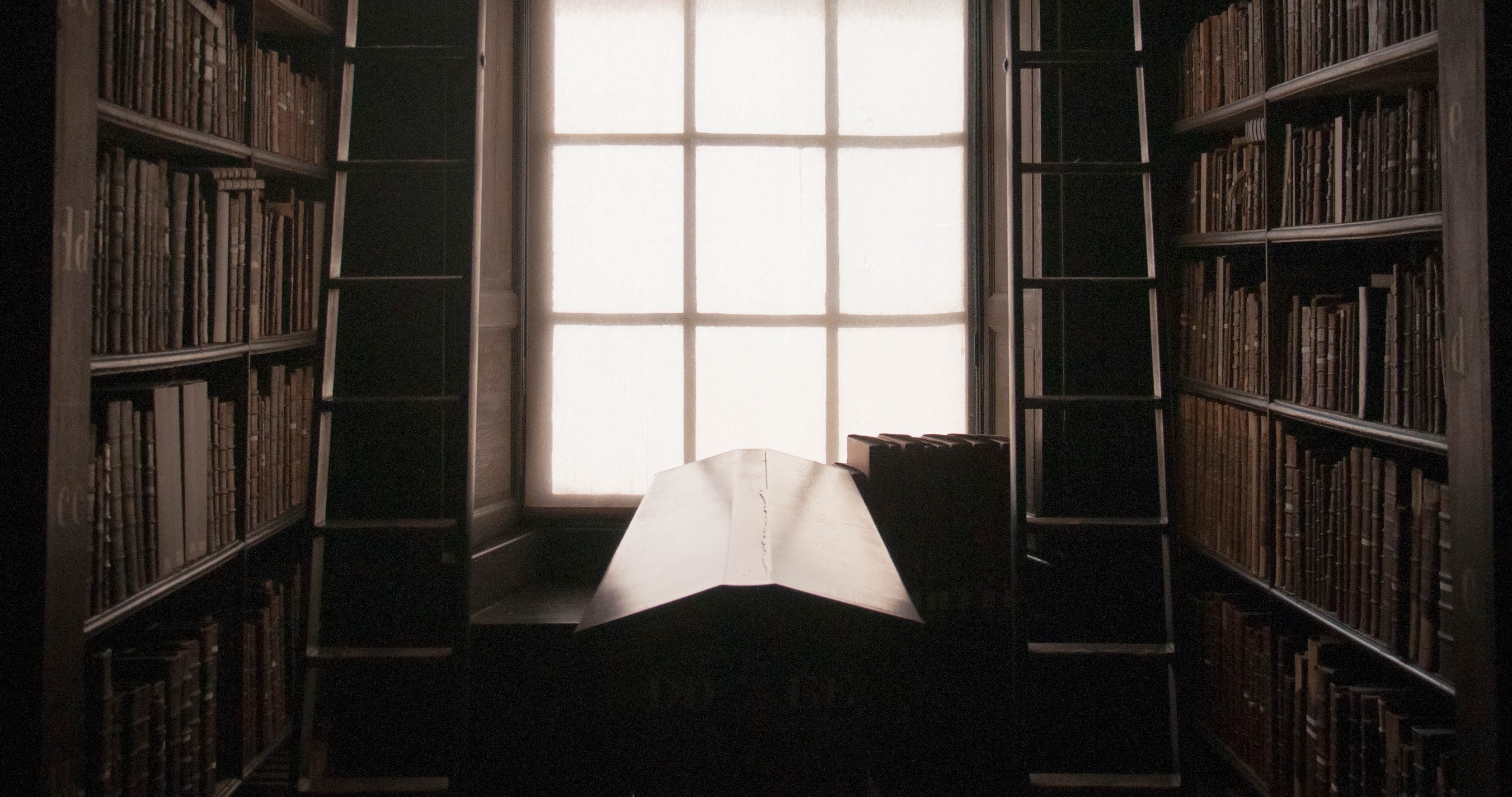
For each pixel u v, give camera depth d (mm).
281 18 2525
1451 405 1476
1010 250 2514
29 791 1488
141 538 1862
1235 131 2600
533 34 3293
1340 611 1934
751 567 1655
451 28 2842
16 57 1477
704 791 1837
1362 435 1810
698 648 2346
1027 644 2482
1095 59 2543
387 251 2805
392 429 2787
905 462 2797
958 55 3355
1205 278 2564
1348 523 1906
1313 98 2113
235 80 2246
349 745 2701
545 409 3316
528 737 2773
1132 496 2809
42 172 1484
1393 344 1771
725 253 3340
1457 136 1442
